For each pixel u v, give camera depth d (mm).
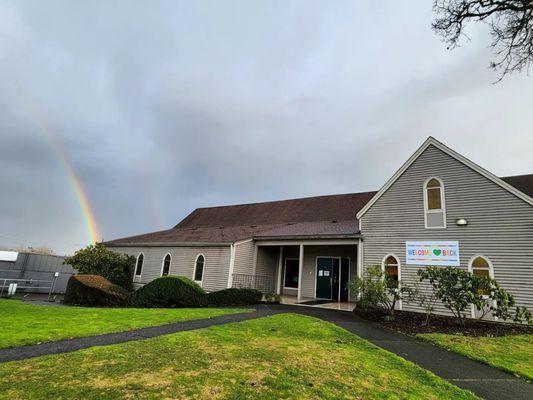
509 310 11758
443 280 10953
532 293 11609
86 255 22281
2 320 8398
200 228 27703
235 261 19047
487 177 13305
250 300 16375
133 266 24297
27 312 10133
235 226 26109
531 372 6051
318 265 20281
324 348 6910
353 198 23656
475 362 6723
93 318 9328
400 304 14125
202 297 14859
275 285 21891
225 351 6125
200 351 6012
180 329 8219
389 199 15648
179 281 14672
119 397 3770
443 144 14625
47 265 25250
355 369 5527
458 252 13344
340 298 18844
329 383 4723
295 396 4125
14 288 19625
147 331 7766
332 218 22047
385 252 15180
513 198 12617
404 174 15508
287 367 5344
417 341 8461
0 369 4559
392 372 5543
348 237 16375
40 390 3852
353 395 4324
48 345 6074
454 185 14039
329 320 11242
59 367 4738
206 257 20219
